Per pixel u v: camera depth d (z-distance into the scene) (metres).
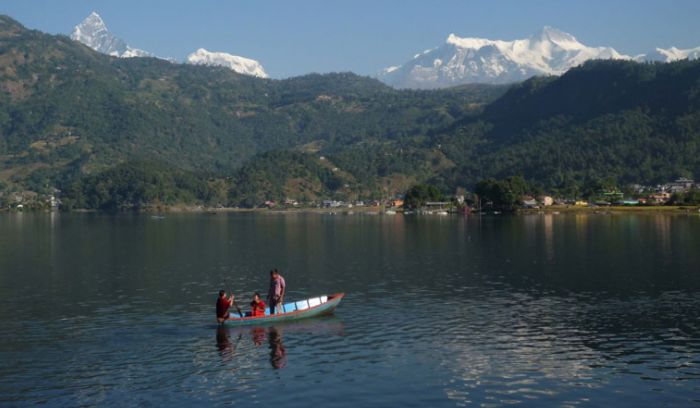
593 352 46.94
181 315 61.84
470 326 55.44
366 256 114.56
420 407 37.12
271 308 58.84
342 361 45.78
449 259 107.00
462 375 42.38
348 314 60.94
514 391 39.41
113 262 107.81
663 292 70.25
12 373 43.78
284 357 46.97
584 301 65.81
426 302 66.69
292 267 99.25
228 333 54.19
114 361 46.38
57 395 39.62
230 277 88.50
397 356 46.78
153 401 38.53
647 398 37.94
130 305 67.06
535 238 149.38
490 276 85.19
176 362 46.09
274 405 37.75
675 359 44.94
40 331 55.34
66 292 75.50
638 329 53.34
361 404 37.69
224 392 39.94
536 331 53.31
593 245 126.94
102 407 37.72
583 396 38.41
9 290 77.00
